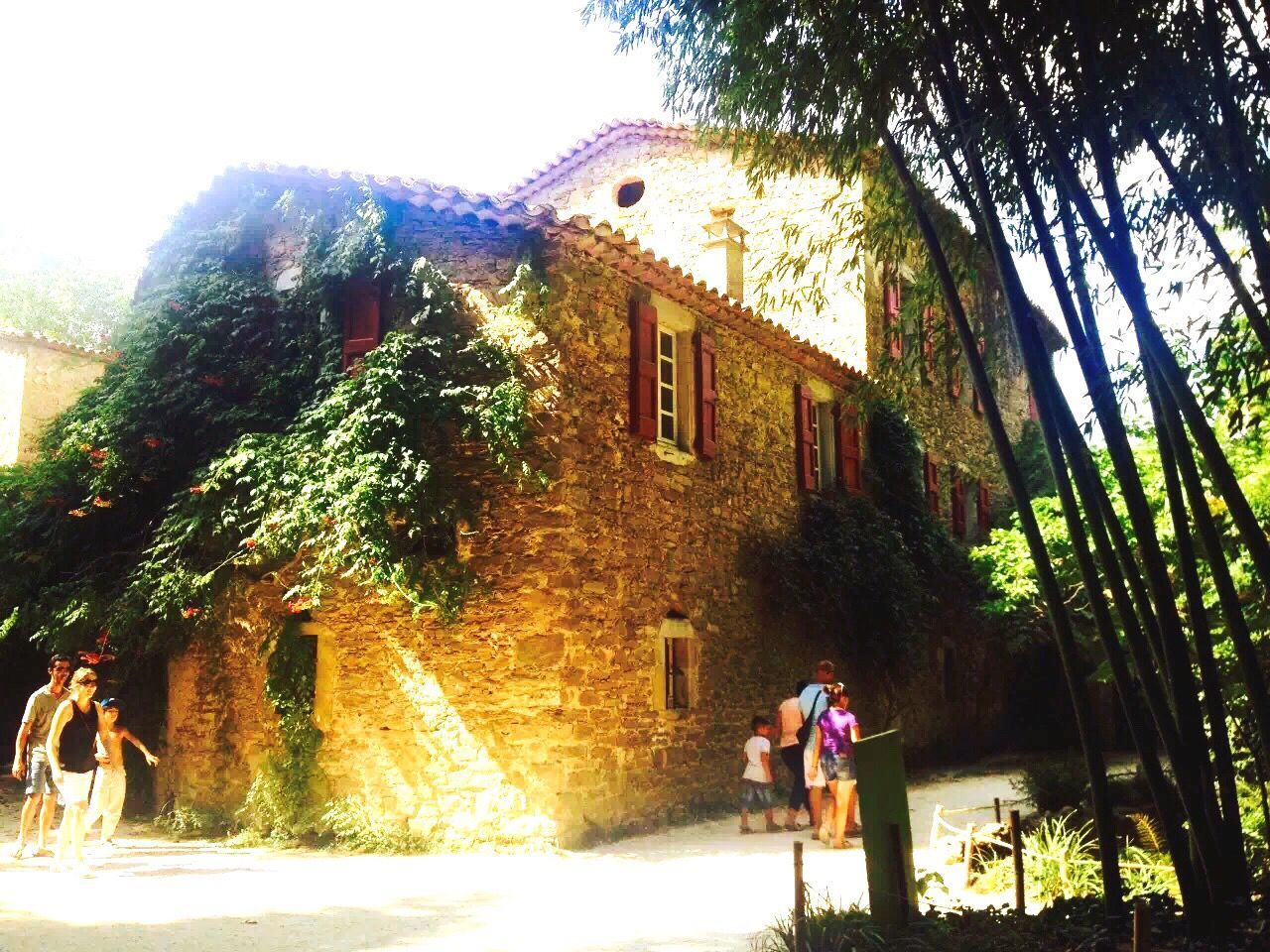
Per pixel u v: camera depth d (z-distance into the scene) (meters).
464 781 8.57
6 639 10.84
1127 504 4.67
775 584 11.50
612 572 9.17
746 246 15.12
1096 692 17.88
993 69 4.69
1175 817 4.58
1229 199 4.43
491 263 9.08
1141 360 4.75
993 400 4.97
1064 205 4.90
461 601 8.54
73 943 5.24
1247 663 4.55
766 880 6.98
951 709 15.62
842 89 5.26
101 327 24.83
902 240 6.36
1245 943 4.20
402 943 5.31
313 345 9.54
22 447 13.84
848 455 13.68
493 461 8.79
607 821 8.74
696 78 5.93
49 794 7.96
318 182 9.63
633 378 9.71
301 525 8.27
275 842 8.87
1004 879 6.21
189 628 9.49
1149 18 4.29
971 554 14.12
